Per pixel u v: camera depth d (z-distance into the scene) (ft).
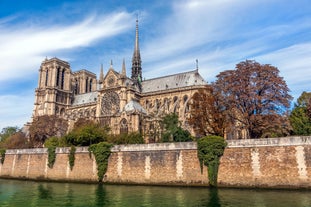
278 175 138.41
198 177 157.58
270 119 185.37
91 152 196.34
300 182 132.98
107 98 413.80
